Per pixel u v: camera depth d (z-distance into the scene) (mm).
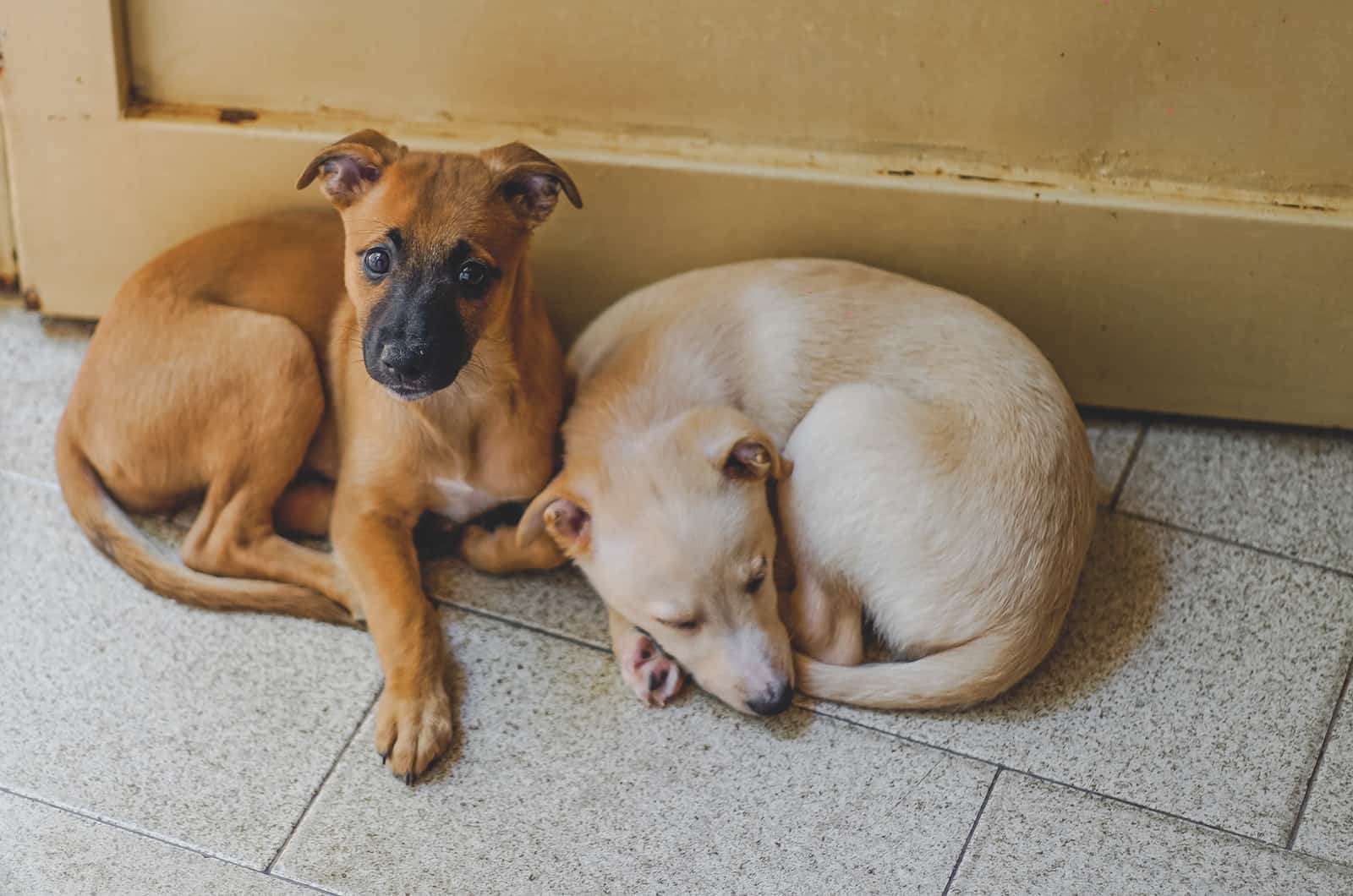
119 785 2400
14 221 3057
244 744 2471
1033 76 2695
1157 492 2936
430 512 2844
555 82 2828
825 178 2824
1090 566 2783
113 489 2744
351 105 2906
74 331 3191
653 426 2621
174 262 2729
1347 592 2744
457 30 2775
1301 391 2979
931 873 2307
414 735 2420
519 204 2480
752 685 2430
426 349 2295
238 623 2660
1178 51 2625
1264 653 2637
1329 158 2709
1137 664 2619
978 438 2523
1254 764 2467
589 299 3090
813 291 2744
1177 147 2746
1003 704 2555
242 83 2885
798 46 2715
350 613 2645
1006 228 2842
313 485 2842
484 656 2627
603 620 2707
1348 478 2963
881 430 2498
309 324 2709
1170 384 3016
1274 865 2322
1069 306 2939
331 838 2340
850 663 2562
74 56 2805
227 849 2320
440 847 2330
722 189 2863
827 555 2539
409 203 2350
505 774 2438
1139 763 2465
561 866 2309
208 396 2617
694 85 2797
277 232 2826
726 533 2445
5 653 2580
